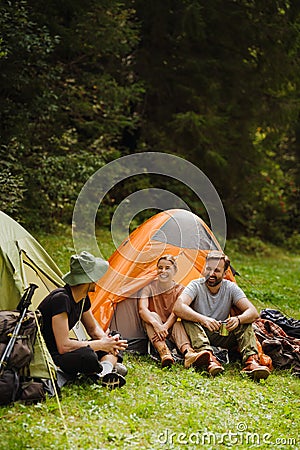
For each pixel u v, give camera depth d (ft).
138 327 25.68
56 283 23.21
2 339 19.04
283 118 67.31
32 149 47.19
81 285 20.89
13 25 39.34
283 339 25.99
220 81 64.64
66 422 17.81
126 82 60.80
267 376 23.48
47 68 45.44
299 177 85.81
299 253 80.02
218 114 65.72
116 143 65.87
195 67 62.85
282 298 42.96
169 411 19.42
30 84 43.75
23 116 42.88
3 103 42.09
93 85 53.21
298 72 63.93
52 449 16.14
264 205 76.79
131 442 17.06
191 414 19.27
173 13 61.05
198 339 23.89
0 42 37.65
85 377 20.79
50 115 46.14
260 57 63.93
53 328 20.47
